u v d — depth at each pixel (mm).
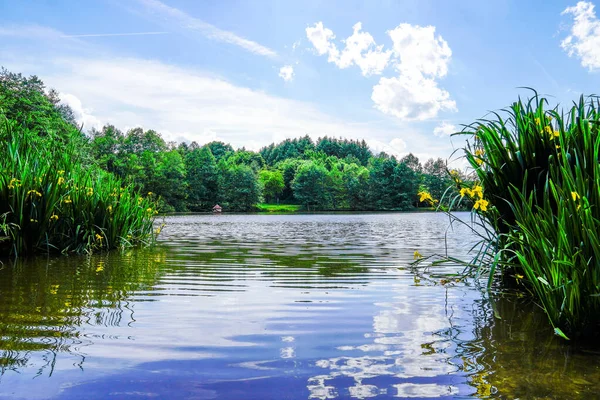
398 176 78500
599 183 2129
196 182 67812
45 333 2115
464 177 3803
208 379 1565
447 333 2178
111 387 1485
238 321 2389
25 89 28500
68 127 25344
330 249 6590
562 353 1864
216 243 7711
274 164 125125
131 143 62250
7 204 5051
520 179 3357
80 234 5875
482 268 3703
